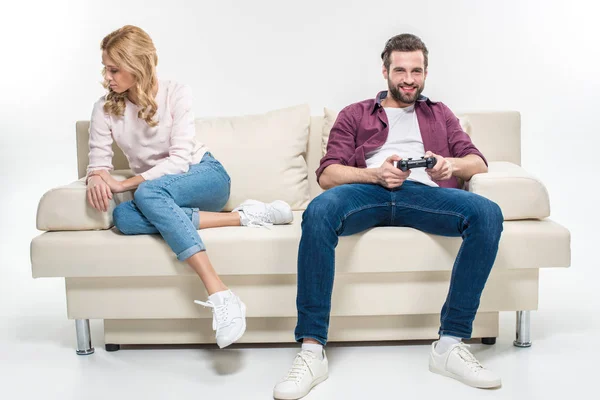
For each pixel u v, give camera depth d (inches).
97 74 188.9
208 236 91.8
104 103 100.7
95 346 99.6
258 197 108.7
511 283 92.7
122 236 92.4
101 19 186.7
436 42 170.9
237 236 91.4
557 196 160.9
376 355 93.7
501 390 82.4
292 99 168.2
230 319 86.1
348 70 169.5
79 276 92.7
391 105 103.4
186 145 99.3
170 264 91.1
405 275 92.3
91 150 100.6
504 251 90.4
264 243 90.8
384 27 169.8
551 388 82.6
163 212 89.7
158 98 100.7
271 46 169.6
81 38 189.2
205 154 104.4
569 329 101.7
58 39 191.3
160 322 95.8
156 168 97.3
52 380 88.3
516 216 93.4
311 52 169.3
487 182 93.5
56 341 102.0
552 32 173.9
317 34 169.3
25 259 142.3
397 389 83.2
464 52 171.5
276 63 169.6
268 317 95.2
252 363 91.9
